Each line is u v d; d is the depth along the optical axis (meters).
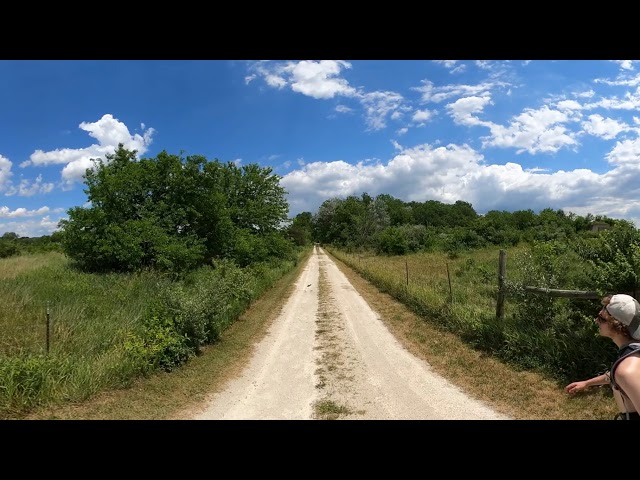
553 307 7.21
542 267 7.65
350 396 6.07
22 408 5.12
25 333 7.41
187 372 7.18
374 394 6.11
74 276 12.82
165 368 7.18
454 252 32.28
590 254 6.88
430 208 103.56
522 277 7.84
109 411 5.34
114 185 15.05
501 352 7.36
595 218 40.22
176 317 8.12
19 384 5.33
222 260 17.95
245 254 22.20
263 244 26.11
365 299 15.13
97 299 10.03
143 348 6.96
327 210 94.12
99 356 6.67
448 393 6.02
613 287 5.85
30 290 10.05
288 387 6.59
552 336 6.67
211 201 18.17
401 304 13.40
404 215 88.69
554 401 5.38
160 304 8.59
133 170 16.39
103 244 14.33
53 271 13.33
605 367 5.63
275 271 24.02
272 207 28.41
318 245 118.38
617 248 6.36
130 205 16.14
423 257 32.47
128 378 6.37
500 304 8.30
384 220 63.81
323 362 7.91
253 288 15.16
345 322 11.46
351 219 70.06
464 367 7.11
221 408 5.71
